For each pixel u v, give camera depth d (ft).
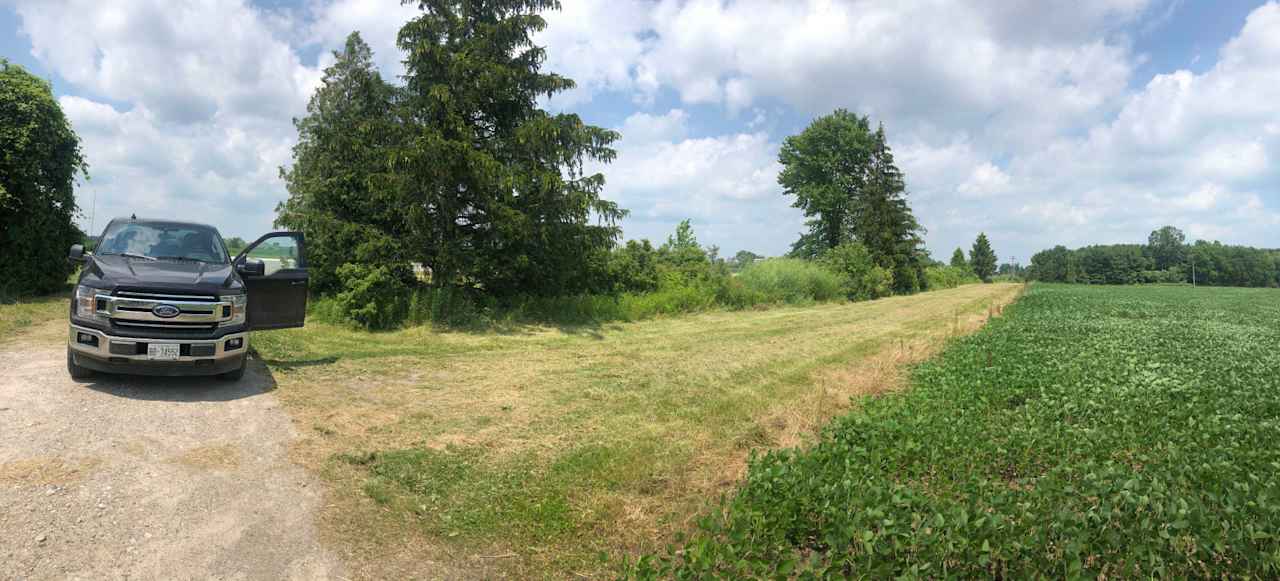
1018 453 19.90
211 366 26.04
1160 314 92.22
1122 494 14.02
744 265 115.75
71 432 19.79
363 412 25.39
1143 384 31.30
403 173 51.96
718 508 14.73
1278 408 26.58
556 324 59.06
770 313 86.07
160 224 30.25
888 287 159.22
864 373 38.29
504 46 56.34
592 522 16.19
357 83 58.95
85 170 58.23
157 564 13.17
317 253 55.36
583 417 26.43
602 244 63.72
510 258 57.36
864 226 175.83
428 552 14.56
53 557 12.92
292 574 13.28
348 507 16.57
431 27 53.31
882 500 14.35
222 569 13.23
